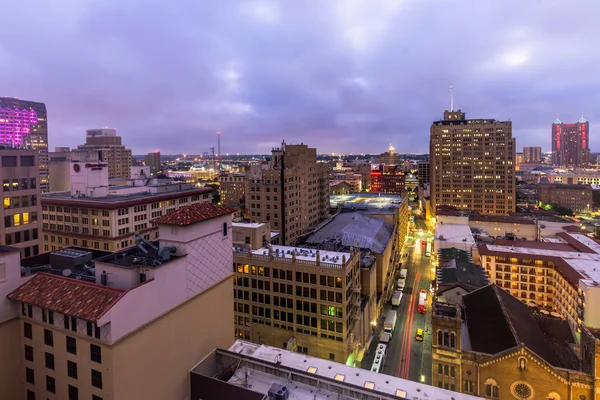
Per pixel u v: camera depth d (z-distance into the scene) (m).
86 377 36.22
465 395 44.31
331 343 73.44
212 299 49.81
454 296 84.50
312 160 144.88
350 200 198.62
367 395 40.66
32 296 38.59
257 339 81.31
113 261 43.19
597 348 50.88
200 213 48.06
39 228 76.31
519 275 110.38
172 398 42.19
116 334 34.59
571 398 52.25
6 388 39.47
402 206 176.00
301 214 135.25
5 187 69.81
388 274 117.81
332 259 76.69
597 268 96.56
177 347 43.16
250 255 80.81
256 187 127.12
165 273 41.03
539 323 75.56
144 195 125.12
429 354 85.56
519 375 55.12
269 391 39.44
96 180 121.94
